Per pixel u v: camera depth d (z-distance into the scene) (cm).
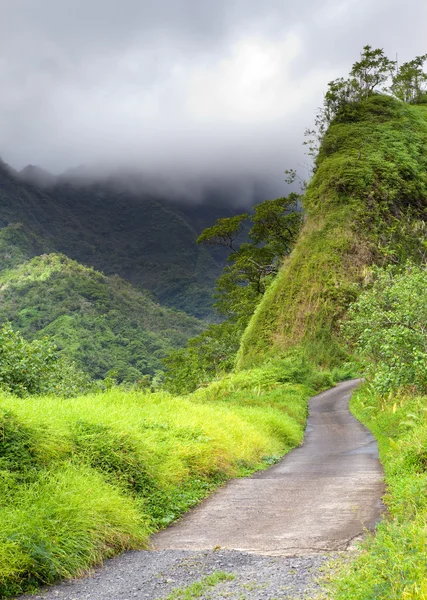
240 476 1139
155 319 16300
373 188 6162
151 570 538
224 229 6562
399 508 688
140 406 1397
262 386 3206
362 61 7581
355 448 1600
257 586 471
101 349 12825
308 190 6475
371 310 2108
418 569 413
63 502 600
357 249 5619
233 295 6812
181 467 938
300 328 5241
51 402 959
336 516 727
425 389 1758
